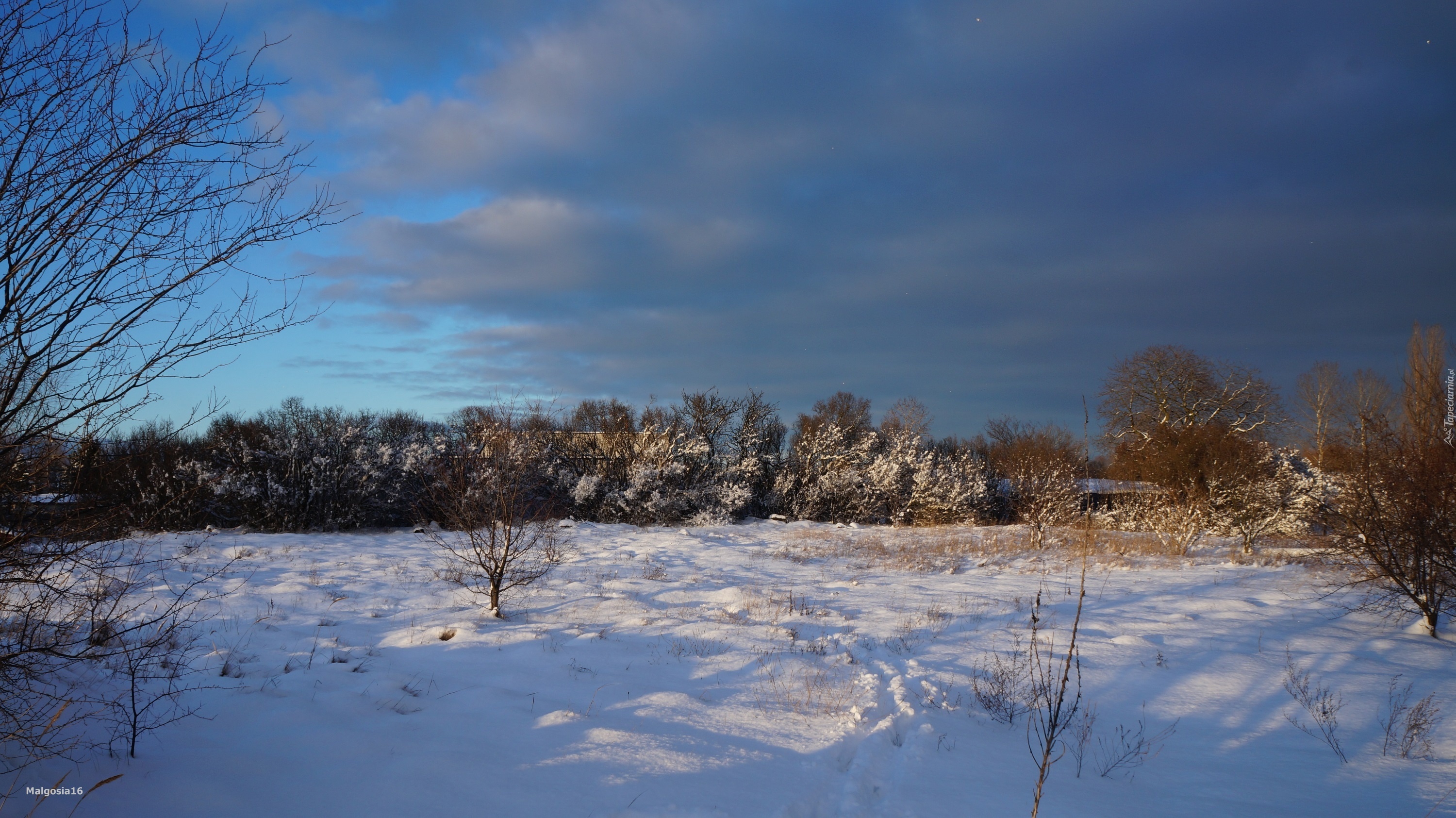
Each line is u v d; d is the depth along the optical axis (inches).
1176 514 776.9
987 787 192.9
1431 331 600.1
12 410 146.0
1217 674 309.3
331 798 158.9
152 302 155.1
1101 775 208.1
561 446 1075.3
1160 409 1221.7
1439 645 357.7
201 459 775.7
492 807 160.1
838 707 257.3
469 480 521.0
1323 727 250.7
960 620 414.0
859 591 518.9
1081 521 836.6
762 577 581.9
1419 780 205.8
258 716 207.0
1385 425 409.4
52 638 170.2
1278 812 182.7
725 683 283.4
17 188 141.5
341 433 882.1
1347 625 396.2
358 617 375.2
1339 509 432.1
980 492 1120.8
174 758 170.9
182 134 152.1
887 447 1395.2
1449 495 367.9
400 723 213.6
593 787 174.7
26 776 151.1
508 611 410.0
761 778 189.8
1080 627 393.4
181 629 288.7
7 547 148.3
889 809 175.9
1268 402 1197.1
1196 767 216.4
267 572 494.9
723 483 1139.3
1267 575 568.7
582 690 262.7
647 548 751.1
